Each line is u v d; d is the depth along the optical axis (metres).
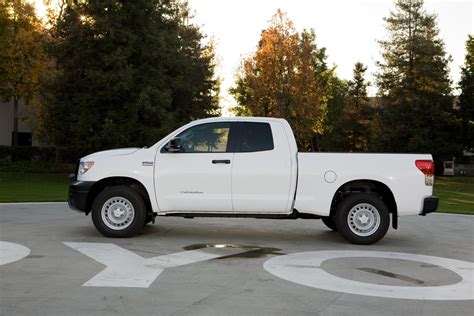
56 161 38.47
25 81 35.59
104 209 9.50
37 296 5.72
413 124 46.03
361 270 7.31
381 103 50.25
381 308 5.51
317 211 9.25
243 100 45.53
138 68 29.38
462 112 48.25
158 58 29.97
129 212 9.52
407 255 8.54
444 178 49.47
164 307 5.39
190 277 6.69
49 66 34.66
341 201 9.42
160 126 29.52
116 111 29.22
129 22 29.38
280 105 37.69
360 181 9.46
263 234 10.52
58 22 29.70
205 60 39.34
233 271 7.07
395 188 9.21
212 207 9.36
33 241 9.08
